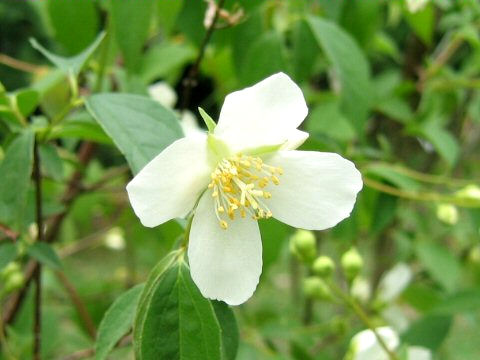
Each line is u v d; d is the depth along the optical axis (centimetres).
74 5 15
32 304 18
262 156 9
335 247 20
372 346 13
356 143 19
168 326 8
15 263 15
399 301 19
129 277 21
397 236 19
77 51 16
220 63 18
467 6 17
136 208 8
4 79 56
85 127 12
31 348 18
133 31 12
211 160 8
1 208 10
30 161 10
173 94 19
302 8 16
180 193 8
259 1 13
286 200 9
